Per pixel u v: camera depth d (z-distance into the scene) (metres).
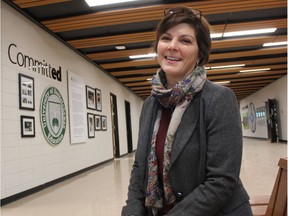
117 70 10.12
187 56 1.09
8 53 4.56
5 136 4.32
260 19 6.19
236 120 0.97
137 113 16.69
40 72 5.54
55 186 5.58
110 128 10.52
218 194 0.92
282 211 1.60
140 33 6.41
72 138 6.75
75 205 4.02
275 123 15.16
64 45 6.80
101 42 6.85
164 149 1.05
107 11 5.25
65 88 6.68
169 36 1.11
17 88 4.73
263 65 11.01
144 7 5.12
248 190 4.32
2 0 4.48
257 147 12.25
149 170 1.09
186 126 1.02
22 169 4.70
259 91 18.66
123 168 7.93
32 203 4.23
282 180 1.69
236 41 7.57
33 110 5.15
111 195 4.55
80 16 5.36
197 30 1.09
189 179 1.00
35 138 5.16
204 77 1.05
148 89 14.92
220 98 0.98
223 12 5.53
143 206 1.17
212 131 0.96
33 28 5.43
